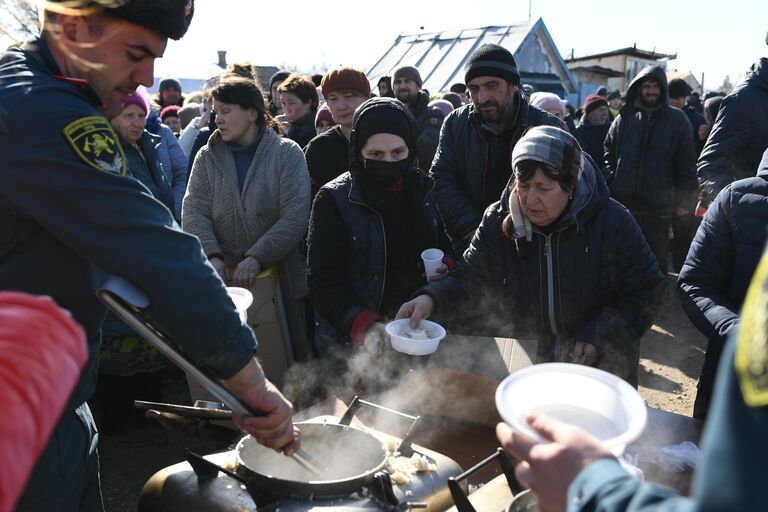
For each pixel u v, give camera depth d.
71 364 0.64
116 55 1.22
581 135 7.20
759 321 0.58
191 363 1.21
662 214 5.51
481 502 1.28
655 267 2.21
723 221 2.06
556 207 2.04
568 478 0.77
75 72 1.25
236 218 3.34
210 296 1.21
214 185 3.35
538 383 1.07
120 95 1.32
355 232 2.52
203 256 1.25
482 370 1.92
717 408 0.60
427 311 2.22
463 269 2.35
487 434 1.73
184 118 6.67
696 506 0.59
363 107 2.50
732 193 2.04
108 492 2.98
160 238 1.17
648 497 0.68
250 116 3.33
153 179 3.22
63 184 1.13
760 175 1.99
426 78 16.05
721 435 0.58
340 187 2.54
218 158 3.36
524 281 2.26
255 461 1.41
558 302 2.22
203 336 1.20
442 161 3.46
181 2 1.22
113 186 1.16
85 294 1.33
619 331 2.12
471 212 3.34
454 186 3.42
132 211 1.17
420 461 1.38
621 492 0.70
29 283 1.27
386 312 2.62
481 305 2.40
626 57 25.28
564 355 2.20
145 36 1.22
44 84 1.17
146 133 3.20
